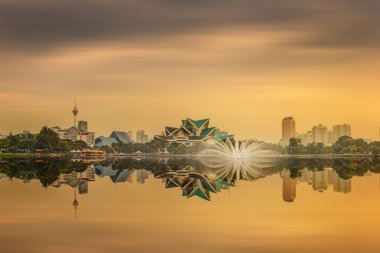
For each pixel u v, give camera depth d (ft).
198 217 243.19
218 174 556.10
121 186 394.32
